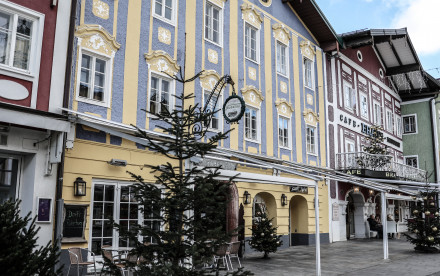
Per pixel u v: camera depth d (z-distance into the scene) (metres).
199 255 6.45
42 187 10.48
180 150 7.29
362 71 28.45
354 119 26.38
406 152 34.53
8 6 10.30
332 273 12.57
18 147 10.12
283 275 12.08
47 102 10.79
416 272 12.97
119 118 12.82
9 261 5.73
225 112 13.51
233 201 16.59
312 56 22.98
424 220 19.22
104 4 12.80
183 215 7.03
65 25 11.42
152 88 14.12
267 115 18.95
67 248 10.88
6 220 5.88
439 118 34.78
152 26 14.18
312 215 21.25
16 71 10.27
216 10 17.23
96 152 12.07
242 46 18.06
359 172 22.97
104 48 12.62
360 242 22.88
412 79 32.84
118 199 12.54
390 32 25.00
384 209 16.47
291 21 21.73
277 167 13.09
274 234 15.88
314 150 22.16
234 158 16.62
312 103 22.39
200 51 15.90
